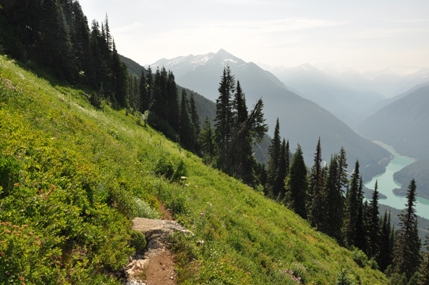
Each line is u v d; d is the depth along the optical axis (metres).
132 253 5.98
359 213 64.81
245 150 51.84
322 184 59.81
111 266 5.19
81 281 4.35
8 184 5.02
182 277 6.05
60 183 6.17
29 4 50.16
